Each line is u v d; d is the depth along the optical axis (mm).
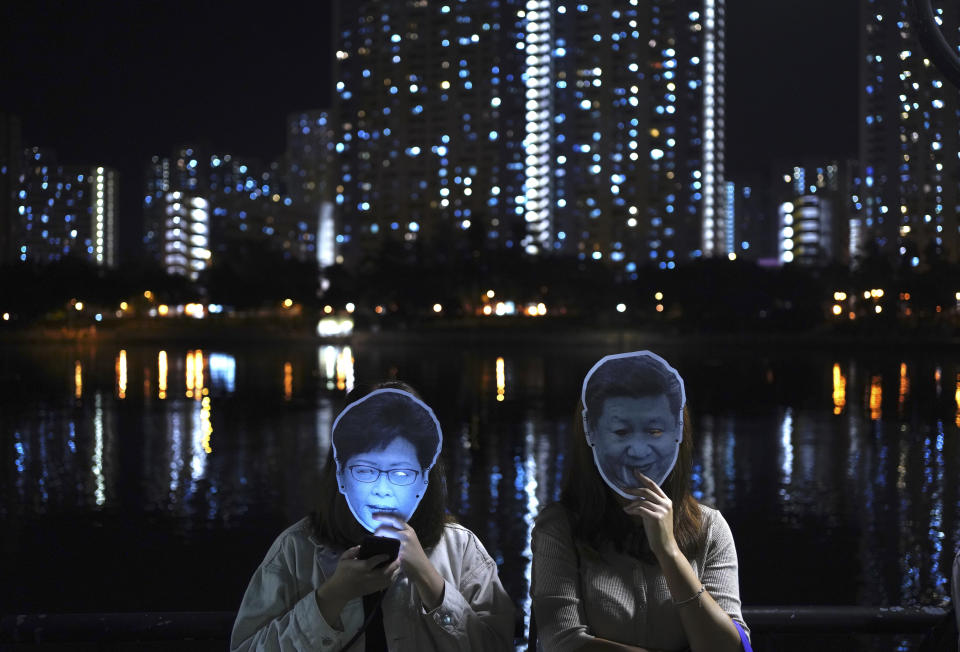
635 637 2736
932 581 12727
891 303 101562
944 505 17703
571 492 2850
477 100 191250
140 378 47781
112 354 69812
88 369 53844
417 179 194750
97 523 15961
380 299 124000
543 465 22031
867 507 17562
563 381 47750
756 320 101125
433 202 194125
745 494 18891
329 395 39219
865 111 163875
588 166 184500
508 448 24875
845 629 3504
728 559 2795
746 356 74375
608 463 2627
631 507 2602
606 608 2742
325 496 2691
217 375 50031
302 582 2693
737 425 30438
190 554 13992
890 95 159125
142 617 3363
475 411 33938
